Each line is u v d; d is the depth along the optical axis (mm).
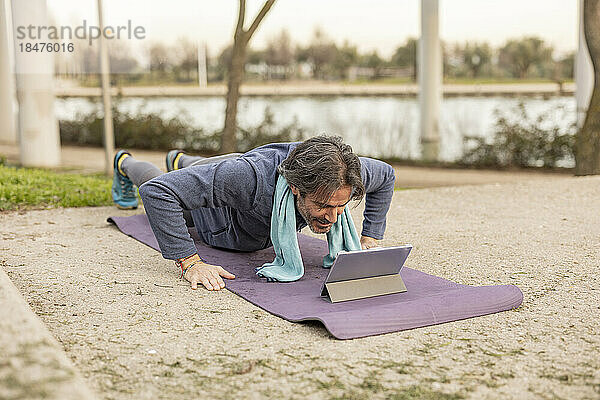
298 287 2891
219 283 2932
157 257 3508
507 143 10320
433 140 13117
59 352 1793
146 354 2168
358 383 1957
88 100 14383
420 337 2336
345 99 23609
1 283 2342
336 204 2680
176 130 12500
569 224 4465
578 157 8070
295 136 12164
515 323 2496
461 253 3654
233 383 1953
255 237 3309
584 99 10305
